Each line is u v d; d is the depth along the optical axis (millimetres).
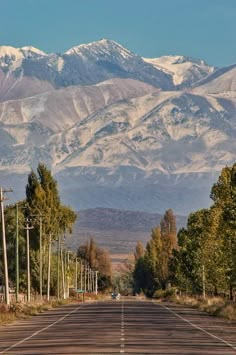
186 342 104000
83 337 113125
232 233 175125
